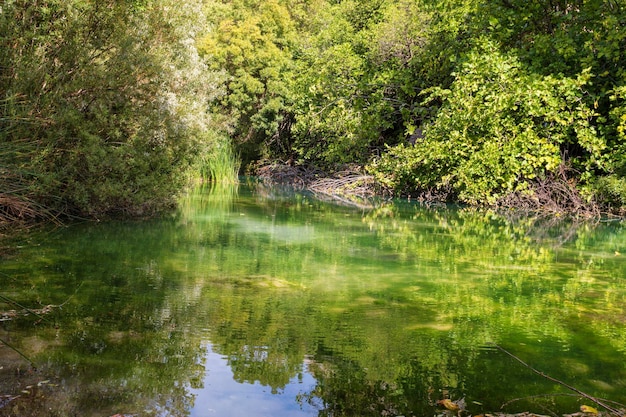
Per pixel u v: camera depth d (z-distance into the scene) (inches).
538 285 183.6
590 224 346.3
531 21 453.4
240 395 96.8
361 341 125.3
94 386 98.2
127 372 104.6
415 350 120.4
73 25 279.3
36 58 273.6
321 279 183.9
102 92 292.0
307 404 94.0
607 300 165.8
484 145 416.8
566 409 93.9
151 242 239.6
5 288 157.0
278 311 146.0
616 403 96.8
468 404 95.2
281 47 813.9
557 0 445.4
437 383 103.4
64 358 109.5
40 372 102.8
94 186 287.6
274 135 770.8
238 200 437.1
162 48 339.0
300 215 354.3
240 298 157.8
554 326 139.8
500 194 431.8
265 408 92.1
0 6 261.7
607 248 258.7
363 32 611.2
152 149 324.8
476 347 123.3
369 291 170.1
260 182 641.0
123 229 271.4
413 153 466.9
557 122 410.3
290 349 118.8
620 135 386.9
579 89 402.0
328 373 107.3
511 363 114.3
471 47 477.1
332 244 250.7
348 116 539.8
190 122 337.7
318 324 136.5
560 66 419.5
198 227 289.1
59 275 174.2
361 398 96.7
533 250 249.3
